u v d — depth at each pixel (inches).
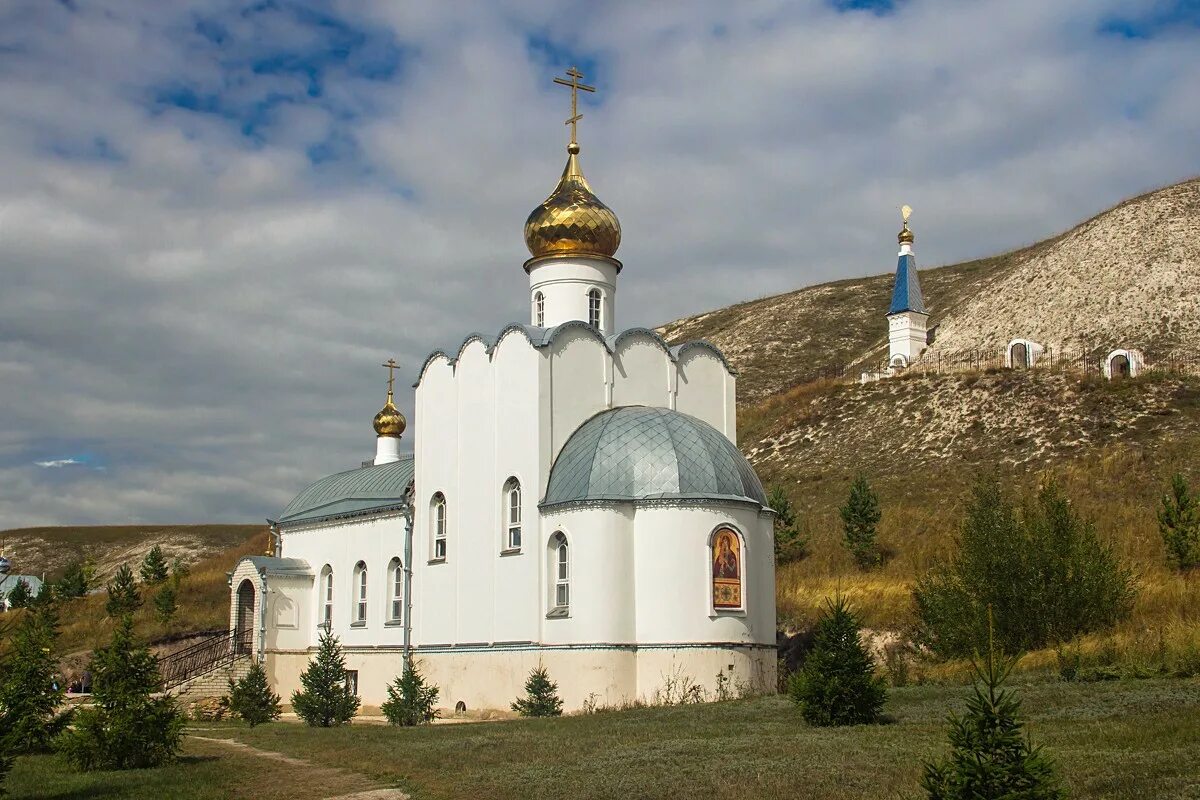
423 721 1337.4
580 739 968.9
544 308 1670.8
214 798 782.5
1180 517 1587.1
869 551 1927.9
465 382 1635.1
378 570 1841.8
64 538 5329.7
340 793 789.9
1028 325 3481.8
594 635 1352.1
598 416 1509.6
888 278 5265.8
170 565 4478.3
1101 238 3718.0
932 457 2490.2
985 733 514.3
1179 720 819.4
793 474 2635.3
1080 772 668.1
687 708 1190.3
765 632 1432.1
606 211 1679.4
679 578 1353.3
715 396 1663.4
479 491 1578.5
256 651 1946.4
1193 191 3789.4
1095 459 2203.5
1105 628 1350.9
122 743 952.9
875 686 979.9
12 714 913.5
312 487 2171.5
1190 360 2748.5
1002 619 1364.4
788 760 773.3
